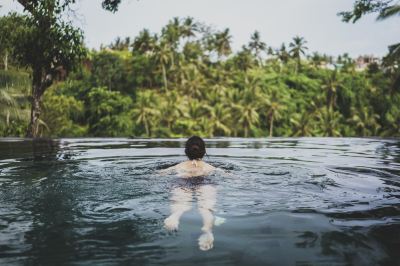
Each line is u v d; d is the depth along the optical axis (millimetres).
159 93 71062
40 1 11562
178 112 60125
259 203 3209
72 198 3381
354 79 80250
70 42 12195
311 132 66375
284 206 3117
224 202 3227
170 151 7555
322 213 2932
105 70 66375
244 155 6949
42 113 42562
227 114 60875
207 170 4543
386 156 7055
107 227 2607
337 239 2406
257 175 4504
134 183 3984
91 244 2299
